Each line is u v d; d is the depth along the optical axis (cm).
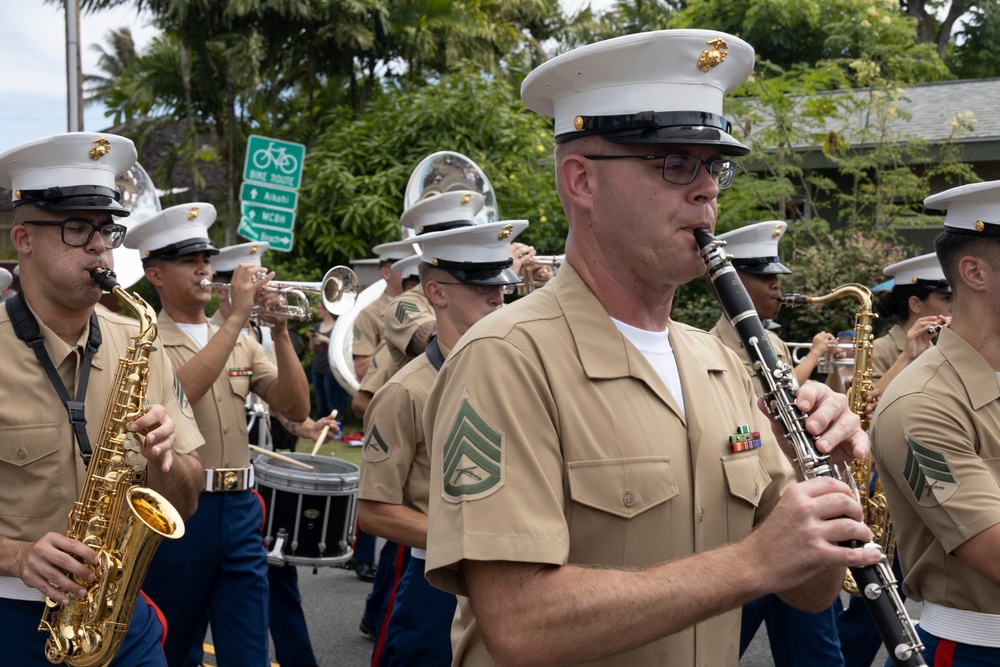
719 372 221
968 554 269
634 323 207
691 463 202
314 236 1491
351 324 809
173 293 496
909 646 181
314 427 603
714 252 197
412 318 537
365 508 375
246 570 448
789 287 1174
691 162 194
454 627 224
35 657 298
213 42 1883
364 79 1928
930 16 2784
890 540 470
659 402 201
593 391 196
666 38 189
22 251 313
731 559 174
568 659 176
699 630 202
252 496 468
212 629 446
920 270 591
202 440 344
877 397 516
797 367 609
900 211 1294
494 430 187
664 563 179
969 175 1327
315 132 1825
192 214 494
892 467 288
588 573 178
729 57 194
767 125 1379
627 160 194
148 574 431
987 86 1588
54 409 308
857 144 1320
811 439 192
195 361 457
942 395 281
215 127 2041
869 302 524
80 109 1346
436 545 187
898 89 1316
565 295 204
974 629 278
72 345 319
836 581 218
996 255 282
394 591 430
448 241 396
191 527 440
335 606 657
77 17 1341
